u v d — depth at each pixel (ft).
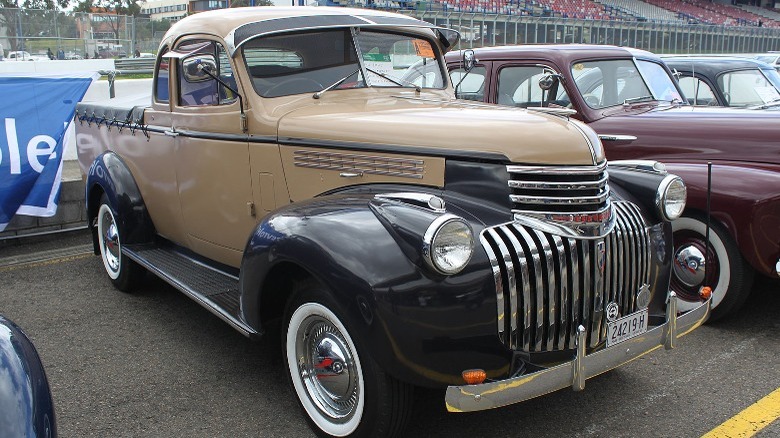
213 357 13.78
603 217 9.99
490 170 9.99
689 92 26.48
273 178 12.73
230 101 13.39
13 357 7.17
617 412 11.39
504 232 9.48
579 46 20.58
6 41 60.54
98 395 12.23
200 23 14.02
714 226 14.57
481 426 10.99
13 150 20.92
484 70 20.76
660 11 94.43
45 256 21.18
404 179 10.84
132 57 65.10
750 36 78.89
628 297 10.64
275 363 13.48
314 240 9.57
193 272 14.73
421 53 15.30
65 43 62.85
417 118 11.21
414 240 8.87
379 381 9.25
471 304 8.95
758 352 13.75
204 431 11.01
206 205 14.51
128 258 16.88
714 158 16.58
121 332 15.12
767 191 13.91
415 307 8.81
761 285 18.08
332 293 9.30
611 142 18.34
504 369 9.31
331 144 11.65
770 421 11.07
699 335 14.66
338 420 10.16
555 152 9.89
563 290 9.63
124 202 16.74
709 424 11.00
